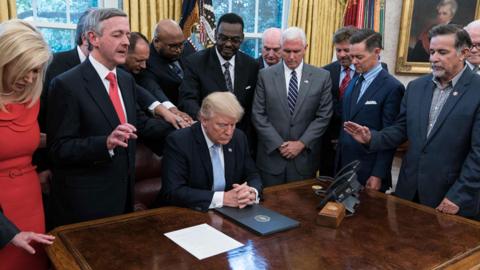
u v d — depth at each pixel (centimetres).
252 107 283
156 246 148
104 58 186
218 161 210
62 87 178
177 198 191
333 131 313
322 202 192
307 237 160
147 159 281
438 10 524
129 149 199
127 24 187
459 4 519
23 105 162
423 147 220
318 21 477
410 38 537
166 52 294
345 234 165
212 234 160
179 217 177
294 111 275
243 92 287
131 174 202
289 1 474
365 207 200
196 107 269
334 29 495
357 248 152
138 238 154
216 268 133
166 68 300
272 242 154
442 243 159
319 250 149
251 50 493
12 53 145
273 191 219
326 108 281
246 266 135
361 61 253
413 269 137
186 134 208
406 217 187
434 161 216
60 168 187
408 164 229
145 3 380
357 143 259
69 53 228
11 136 157
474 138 202
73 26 387
